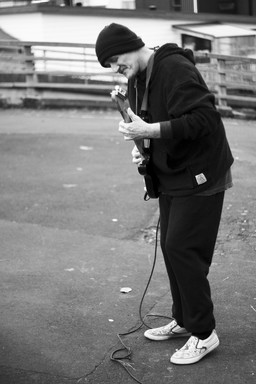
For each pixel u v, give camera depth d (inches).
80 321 159.5
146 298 173.3
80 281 186.4
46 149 384.2
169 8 797.2
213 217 132.7
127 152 375.9
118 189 290.0
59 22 684.1
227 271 191.5
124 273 192.7
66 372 135.6
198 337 137.6
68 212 258.2
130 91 135.6
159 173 134.0
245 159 350.9
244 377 131.3
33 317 161.5
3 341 148.5
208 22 738.8
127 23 706.2
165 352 143.0
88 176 316.2
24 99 602.5
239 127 500.7
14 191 289.7
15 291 178.5
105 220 248.2
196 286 132.8
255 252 207.9
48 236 230.4
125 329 155.2
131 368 136.7
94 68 659.4
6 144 398.6
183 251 131.4
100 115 560.4
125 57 127.7
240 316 159.6
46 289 180.2
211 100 124.8
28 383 131.3
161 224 141.2
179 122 121.4
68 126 481.7
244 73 586.9
